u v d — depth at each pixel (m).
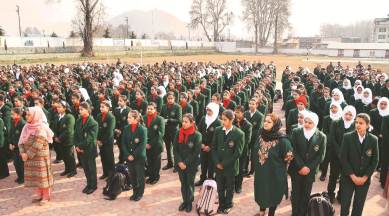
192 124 6.40
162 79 14.99
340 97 9.13
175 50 67.94
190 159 6.27
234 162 6.18
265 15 79.69
